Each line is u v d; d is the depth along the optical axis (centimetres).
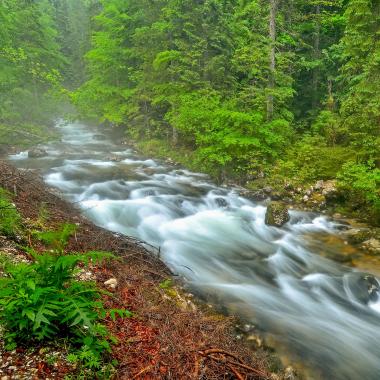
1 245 580
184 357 431
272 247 986
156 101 2062
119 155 2028
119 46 2536
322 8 2080
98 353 379
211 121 1579
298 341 571
